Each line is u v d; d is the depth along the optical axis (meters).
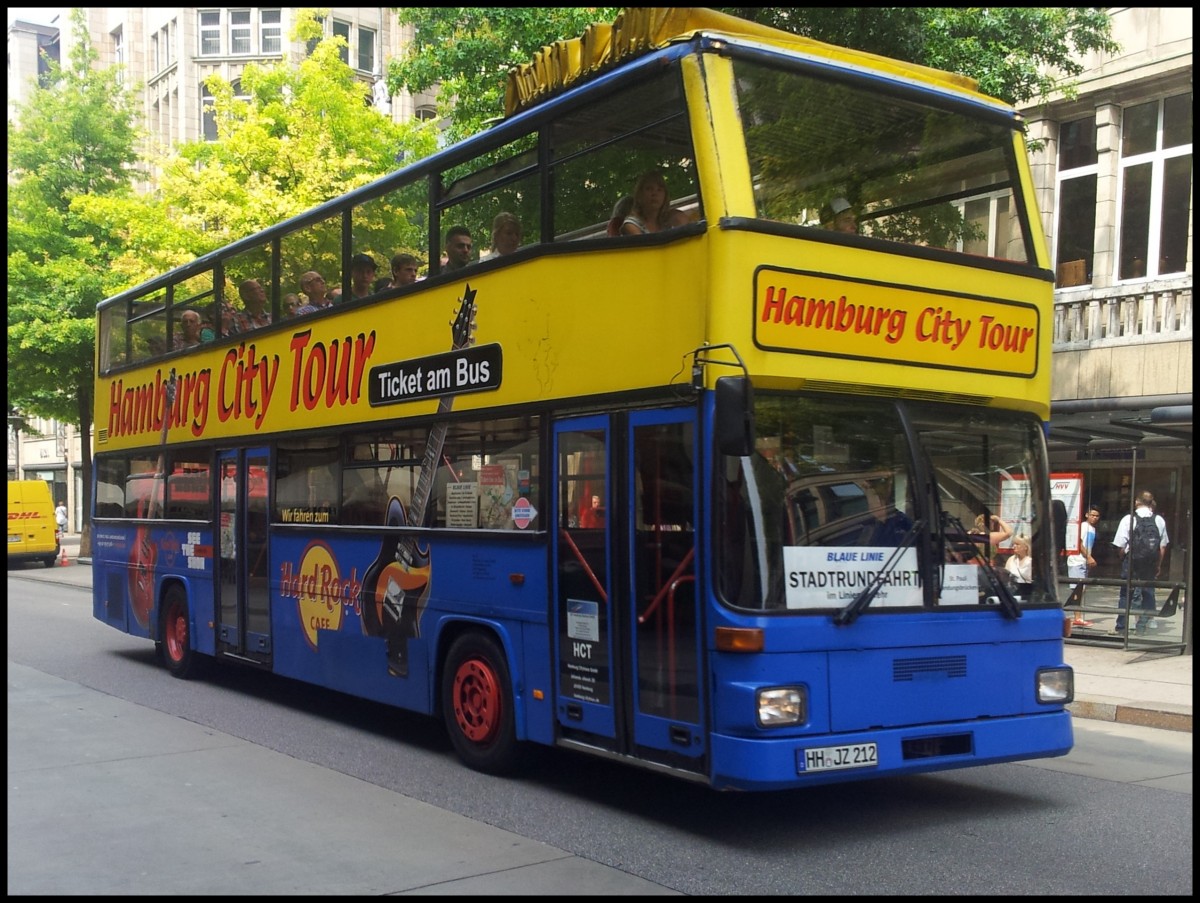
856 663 6.14
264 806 7.09
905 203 7.10
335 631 9.85
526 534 7.51
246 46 45.91
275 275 11.12
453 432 8.36
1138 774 8.21
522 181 7.79
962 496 6.76
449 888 5.48
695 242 6.26
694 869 5.79
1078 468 17.86
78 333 29.19
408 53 16.11
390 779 7.85
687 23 6.90
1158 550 14.34
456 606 8.24
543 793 7.43
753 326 6.12
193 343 12.85
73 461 57.28
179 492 13.01
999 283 7.07
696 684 6.15
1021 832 6.52
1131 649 13.92
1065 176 18.67
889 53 12.52
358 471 9.59
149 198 25.88
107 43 51.44
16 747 8.94
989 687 6.61
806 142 6.64
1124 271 17.89
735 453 5.70
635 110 6.86
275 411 10.95
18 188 30.83
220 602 11.97
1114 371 17.47
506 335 7.78
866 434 6.47
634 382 6.63
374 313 9.41
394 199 9.23
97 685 12.37
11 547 34.50
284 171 23.02
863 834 6.47
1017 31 13.80
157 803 7.16
